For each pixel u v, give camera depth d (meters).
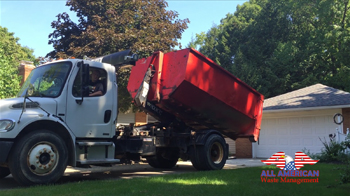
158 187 6.36
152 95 9.80
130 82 10.48
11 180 8.38
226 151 10.71
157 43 16.36
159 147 10.48
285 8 29.89
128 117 21.58
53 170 6.96
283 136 16.66
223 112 10.46
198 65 9.34
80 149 7.64
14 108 6.84
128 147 8.95
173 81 9.34
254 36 31.05
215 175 8.30
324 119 15.45
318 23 29.14
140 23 17.42
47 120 7.05
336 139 13.34
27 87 7.85
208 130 10.45
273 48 29.98
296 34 30.92
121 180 7.46
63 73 7.71
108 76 8.41
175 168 11.64
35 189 6.22
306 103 15.95
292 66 28.50
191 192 5.85
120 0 17.17
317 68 28.50
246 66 27.78
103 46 15.81
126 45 16.33
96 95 8.05
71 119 7.54
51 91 7.52
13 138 6.62
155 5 18.44
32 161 6.68
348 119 14.69
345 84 23.97
